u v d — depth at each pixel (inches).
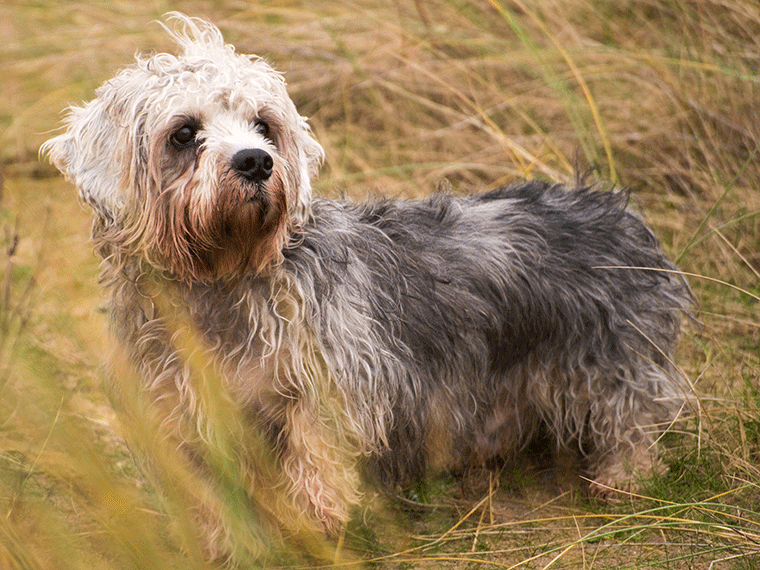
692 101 385.4
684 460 259.4
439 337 241.6
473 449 266.4
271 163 205.3
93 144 218.4
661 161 394.9
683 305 276.7
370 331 222.2
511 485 270.2
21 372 201.9
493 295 249.3
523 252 255.9
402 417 234.7
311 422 215.0
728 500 242.2
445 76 464.1
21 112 524.7
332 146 462.3
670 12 422.3
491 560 226.4
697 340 307.9
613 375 261.9
